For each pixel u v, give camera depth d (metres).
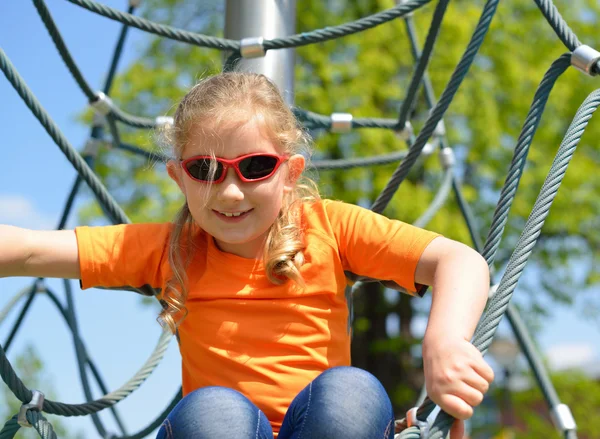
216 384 1.33
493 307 1.13
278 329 1.33
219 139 1.28
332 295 1.37
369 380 1.09
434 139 2.82
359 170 7.12
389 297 8.09
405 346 7.71
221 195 1.27
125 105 7.81
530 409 8.49
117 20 1.86
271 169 1.29
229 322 1.34
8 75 1.74
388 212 7.09
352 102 7.48
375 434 1.04
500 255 7.53
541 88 1.36
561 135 7.73
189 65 7.86
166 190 7.32
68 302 2.62
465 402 1.04
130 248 1.40
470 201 7.30
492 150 7.46
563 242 8.05
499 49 7.55
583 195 7.56
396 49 7.50
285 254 1.33
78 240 1.38
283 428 1.13
